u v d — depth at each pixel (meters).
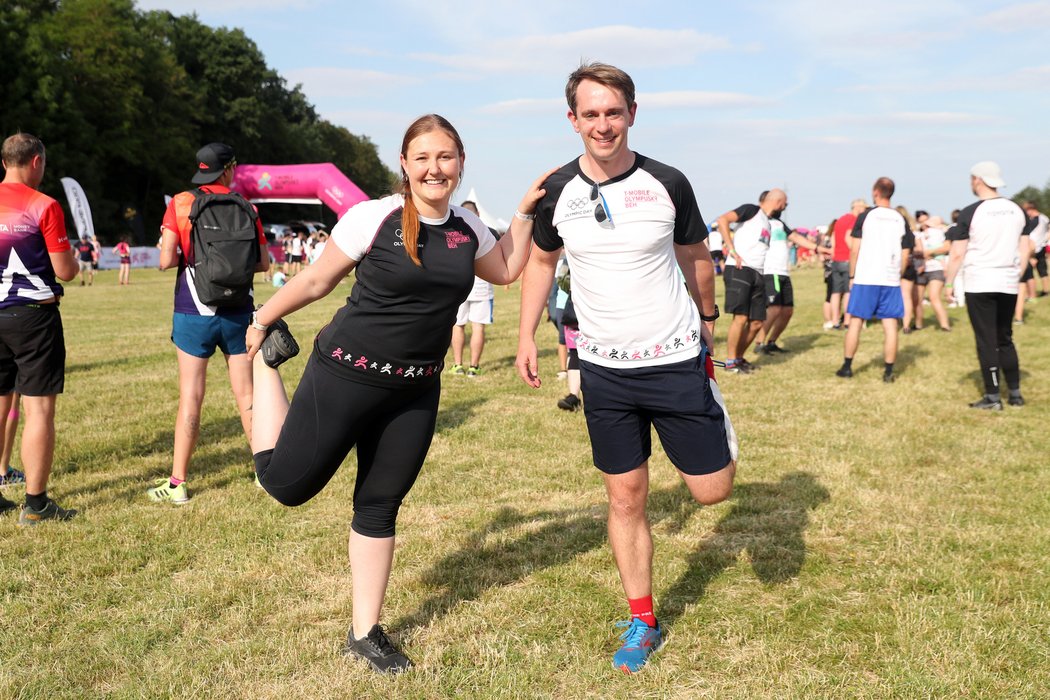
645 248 2.77
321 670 2.90
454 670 2.89
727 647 3.06
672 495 4.72
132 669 2.91
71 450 5.70
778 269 9.88
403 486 2.91
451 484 5.01
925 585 3.51
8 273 4.15
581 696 2.76
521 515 4.45
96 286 24.17
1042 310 14.54
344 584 3.60
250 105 63.78
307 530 4.24
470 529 4.24
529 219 3.00
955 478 5.02
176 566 3.81
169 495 4.68
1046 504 4.50
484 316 8.80
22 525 4.29
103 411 6.92
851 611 3.31
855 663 2.93
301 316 15.34
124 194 54.31
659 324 2.82
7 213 4.14
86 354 10.18
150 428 6.32
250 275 4.61
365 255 2.66
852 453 5.58
